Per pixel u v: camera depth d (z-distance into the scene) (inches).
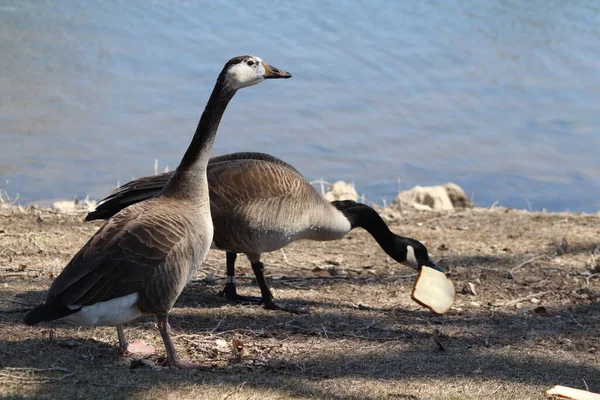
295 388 281.1
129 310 276.8
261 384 282.0
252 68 314.3
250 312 371.2
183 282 285.9
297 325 356.5
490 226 559.8
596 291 427.8
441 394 286.2
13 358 288.8
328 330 352.8
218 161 383.6
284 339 337.1
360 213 408.2
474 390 291.6
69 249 442.9
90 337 316.8
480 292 424.2
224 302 384.5
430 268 387.9
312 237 393.7
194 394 269.1
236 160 374.9
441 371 309.4
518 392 291.7
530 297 416.2
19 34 948.0
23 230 470.9
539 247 509.7
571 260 483.2
